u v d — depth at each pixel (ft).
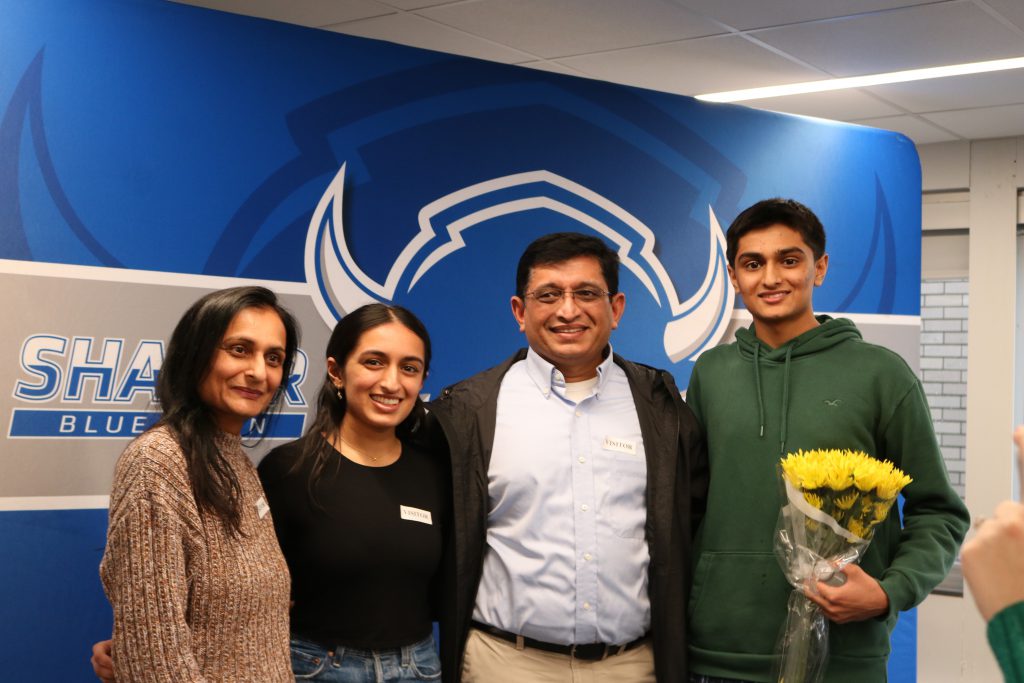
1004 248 19.11
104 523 8.92
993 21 13.32
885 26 13.65
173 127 9.22
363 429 7.14
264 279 9.68
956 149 19.66
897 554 7.46
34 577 8.63
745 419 7.69
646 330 11.68
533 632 7.43
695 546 7.95
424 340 7.21
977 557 2.21
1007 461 18.83
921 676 19.33
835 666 7.28
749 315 12.28
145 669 5.28
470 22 14.05
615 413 7.94
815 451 7.35
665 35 14.33
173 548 5.42
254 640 5.76
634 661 7.64
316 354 9.97
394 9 13.62
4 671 8.50
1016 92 16.44
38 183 8.63
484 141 10.87
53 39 8.68
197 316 6.00
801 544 6.89
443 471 7.57
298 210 9.86
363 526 6.81
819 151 12.54
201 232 9.36
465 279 10.78
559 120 11.27
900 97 17.03
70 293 8.76
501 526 7.68
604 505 7.59
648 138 11.71
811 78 16.19
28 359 8.60
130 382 9.02
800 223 7.67
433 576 7.56
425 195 10.55
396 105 10.39
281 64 9.79
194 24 9.36
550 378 7.87
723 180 12.08
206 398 6.02
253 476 6.25
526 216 11.09
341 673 6.63
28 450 8.60
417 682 6.83
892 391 7.46
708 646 7.61
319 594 6.77
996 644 2.12
